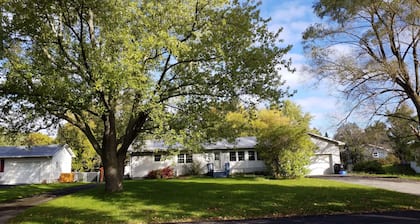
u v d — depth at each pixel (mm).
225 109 16250
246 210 12594
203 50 14328
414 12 14125
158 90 14047
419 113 15703
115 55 12547
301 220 10656
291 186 20250
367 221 9992
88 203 14602
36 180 31938
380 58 15992
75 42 14297
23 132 16547
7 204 15688
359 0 15141
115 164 17266
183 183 22922
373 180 25922
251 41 14820
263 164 35500
